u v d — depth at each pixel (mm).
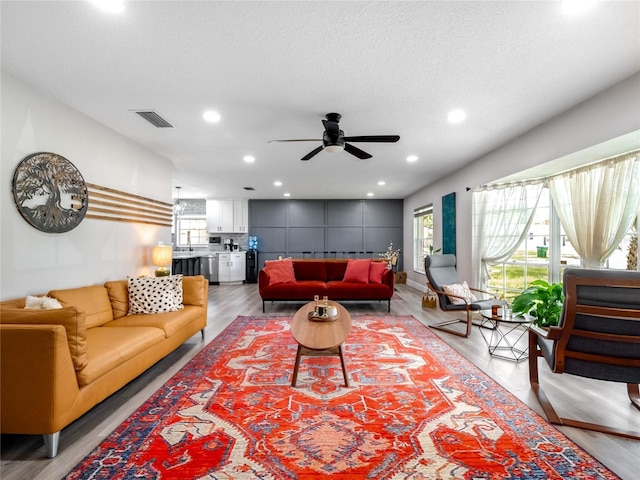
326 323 2709
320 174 5781
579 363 1856
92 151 3135
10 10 1636
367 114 3020
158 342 2566
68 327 1698
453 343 3379
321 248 9117
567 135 2893
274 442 1685
